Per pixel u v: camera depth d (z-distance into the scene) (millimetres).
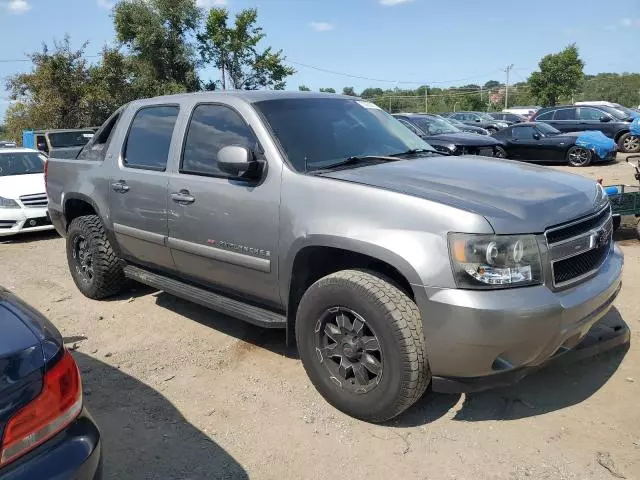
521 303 2809
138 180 4656
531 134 17453
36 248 8641
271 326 3740
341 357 3334
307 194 3441
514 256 2848
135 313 5312
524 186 3322
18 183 9547
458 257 2842
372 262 3402
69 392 2121
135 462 3080
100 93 28062
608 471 2840
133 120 4961
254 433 3305
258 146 3799
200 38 31109
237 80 32000
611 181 13078
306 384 3836
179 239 4320
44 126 28203
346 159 3814
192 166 4238
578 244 3117
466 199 3043
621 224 7207
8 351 2006
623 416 3295
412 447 3102
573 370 3848
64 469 1969
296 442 3197
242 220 3783
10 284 6578
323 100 4371
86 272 5703
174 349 4500
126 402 3711
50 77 27781
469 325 2809
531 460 2947
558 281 3006
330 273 3693
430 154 4234
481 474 2859
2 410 1881
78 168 5492
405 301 3049
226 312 4039
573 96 49875
